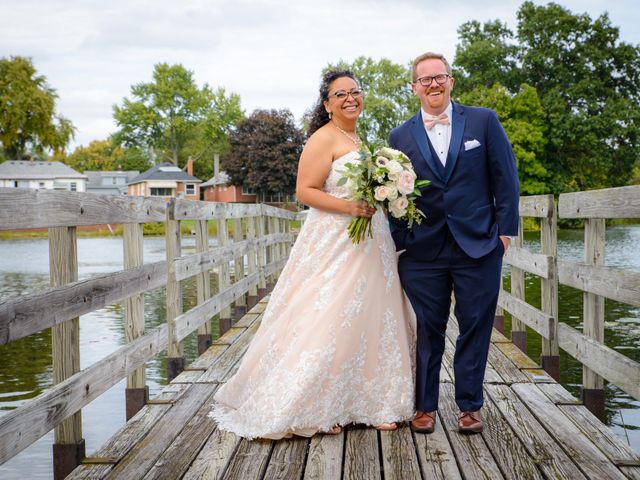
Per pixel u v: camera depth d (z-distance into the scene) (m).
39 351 7.39
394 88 59.62
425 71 3.12
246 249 7.69
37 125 62.81
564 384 5.66
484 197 3.15
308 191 3.31
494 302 3.15
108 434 4.68
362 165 3.11
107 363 3.28
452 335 5.94
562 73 42.88
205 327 6.01
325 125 3.45
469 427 3.18
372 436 3.18
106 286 3.29
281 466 2.82
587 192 3.76
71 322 2.97
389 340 3.29
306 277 3.33
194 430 3.29
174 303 4.56
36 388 5.79
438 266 3.18
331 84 3.37
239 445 3.08
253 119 59.59
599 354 3.49
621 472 2.72
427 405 3.21
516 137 40.56
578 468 2.76
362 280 3.25
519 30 45.44
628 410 5.00
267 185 57.56
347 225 3.30
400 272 3.34
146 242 33.78
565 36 43.59
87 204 3.13
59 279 2.93
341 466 2.82
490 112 3.14
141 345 3.85
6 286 13.38
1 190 2.31
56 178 63.22
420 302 3.24
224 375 4.38
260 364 3.32
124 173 79.25
